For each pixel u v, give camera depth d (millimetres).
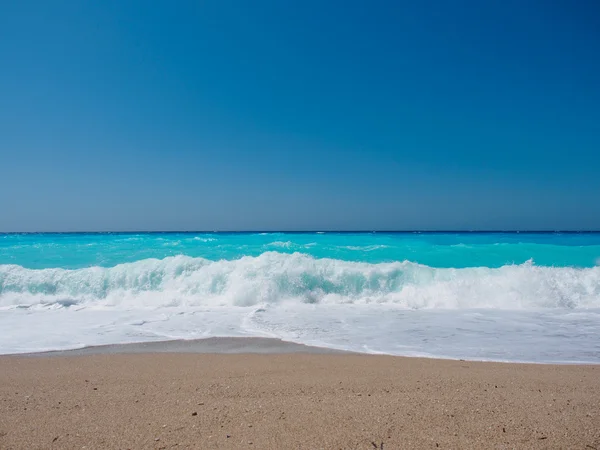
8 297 11742
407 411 3727
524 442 3057
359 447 2967
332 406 3889
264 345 7273
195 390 4516
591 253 17062
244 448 2955
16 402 4141
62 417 3656
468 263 16469
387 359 6266
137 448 2977
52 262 16312
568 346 7188
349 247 18797
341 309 10641
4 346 7215
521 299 11219
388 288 12312
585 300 11250
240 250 18859
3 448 3002
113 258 17188
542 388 4582
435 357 6473
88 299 11797
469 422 3451
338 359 6242
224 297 11656
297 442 3053
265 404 3969
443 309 10695
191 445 3014
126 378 5102
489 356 6551
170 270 12812
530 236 28156
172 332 8281
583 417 3582
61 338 7797
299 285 12031
